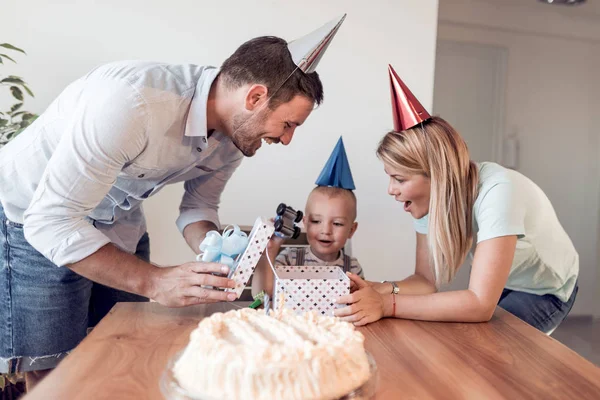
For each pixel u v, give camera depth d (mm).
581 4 2518
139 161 1142
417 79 2318
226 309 1133
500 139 2541
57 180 1010
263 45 1069
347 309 1055
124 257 1070
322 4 2199
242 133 1133
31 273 1227
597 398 767
